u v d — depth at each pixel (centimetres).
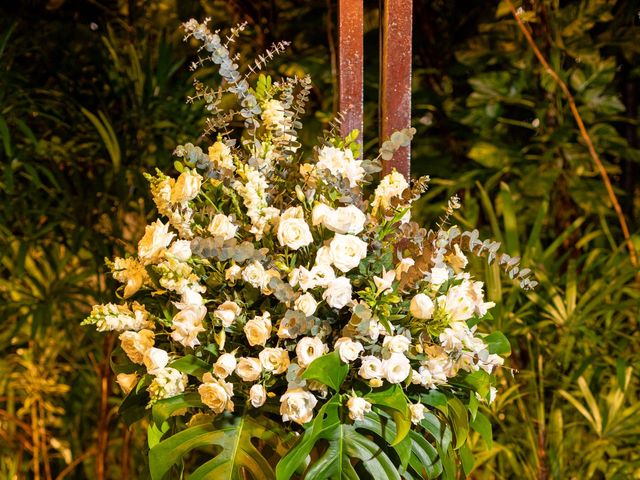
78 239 264
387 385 146
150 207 272
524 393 246
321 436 142
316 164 154
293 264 146
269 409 149
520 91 295
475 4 313
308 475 138
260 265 145
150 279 156
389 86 171
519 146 297
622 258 273
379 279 142
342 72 169
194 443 143
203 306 146
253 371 142
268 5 327
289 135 159
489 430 160
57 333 303
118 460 313
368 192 217
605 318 261
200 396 149
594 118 298
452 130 312
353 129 170
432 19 318
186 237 153
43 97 285
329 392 147
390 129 171
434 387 149
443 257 151
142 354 152
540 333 265
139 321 154
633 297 260
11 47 279
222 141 167
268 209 148
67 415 304
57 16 299
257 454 143
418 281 147
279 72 315
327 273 142
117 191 270
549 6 289
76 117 277
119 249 275
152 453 142
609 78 291
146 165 276
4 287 298
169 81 301
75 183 272
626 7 297
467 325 158
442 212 292
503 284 264
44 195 292
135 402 160
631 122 297
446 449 149
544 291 261
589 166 290
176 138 279
